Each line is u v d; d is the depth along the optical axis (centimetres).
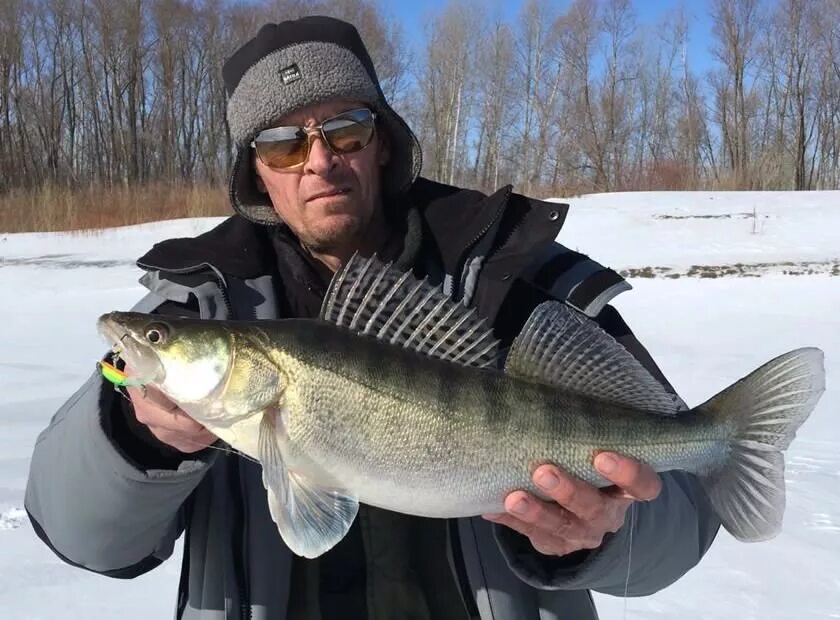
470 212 86
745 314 411
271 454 72
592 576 74
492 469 74
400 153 92
